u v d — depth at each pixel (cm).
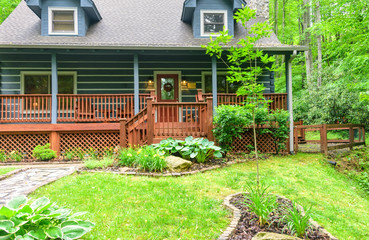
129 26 1048
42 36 940
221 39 386
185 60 1044
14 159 762
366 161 772
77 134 823
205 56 1031
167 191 430
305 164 668
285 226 317
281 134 761
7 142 802
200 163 630
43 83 994
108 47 817
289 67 857
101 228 307
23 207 253
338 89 1253
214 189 460
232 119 677
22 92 970
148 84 1027
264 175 555
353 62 1009
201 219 334
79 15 963
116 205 371
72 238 249
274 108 882
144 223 319
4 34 927
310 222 341
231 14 1020
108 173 540
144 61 1032
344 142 1012
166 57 1035
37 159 760
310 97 1452
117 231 301
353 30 1082
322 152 805
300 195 459
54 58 830
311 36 1778
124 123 725
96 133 823
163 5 1230
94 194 411
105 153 798
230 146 746
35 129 795
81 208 359
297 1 1936
